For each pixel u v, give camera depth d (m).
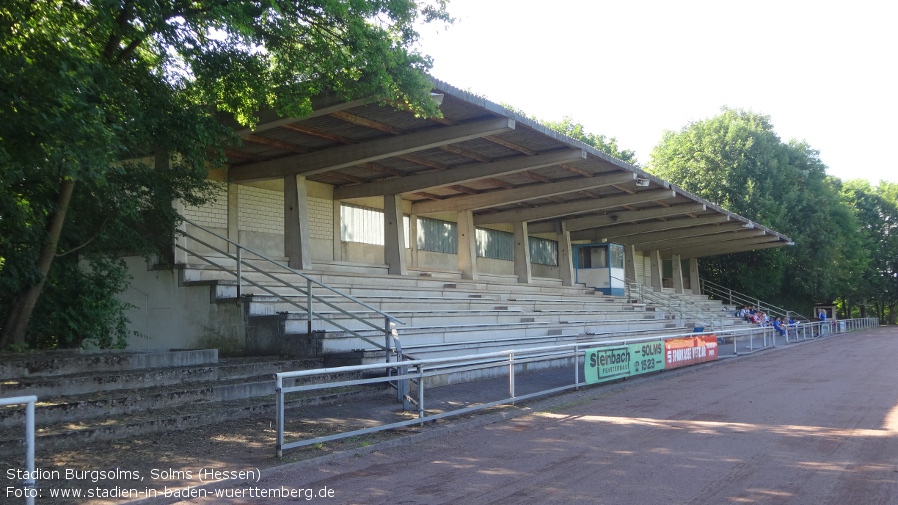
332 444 8.27
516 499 6.19
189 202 13.07
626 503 6.04
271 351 13.12
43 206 10.63
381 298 16.84
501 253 30.44
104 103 9.45
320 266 19.64
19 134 8.76
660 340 16.72
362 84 11.05
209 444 8.07
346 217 21.80
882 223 71.81
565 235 31.89
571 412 11.21
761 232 36.91
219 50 10.50
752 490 6.42
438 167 19.30
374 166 19.02
